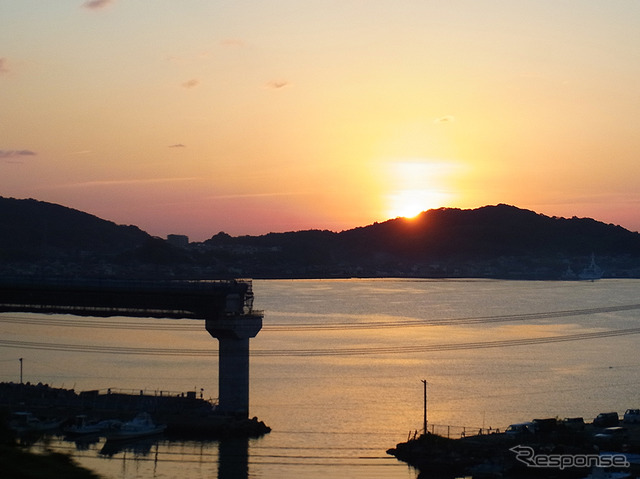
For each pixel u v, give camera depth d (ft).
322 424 356.38
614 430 302.25
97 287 376.68
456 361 570.87
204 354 586.04
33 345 637.71
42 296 386.73
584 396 430.61
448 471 274.36
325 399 419.13
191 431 329.72
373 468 284.00
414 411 388.37
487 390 448.65
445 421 367.25
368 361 570.46
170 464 287.69
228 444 317.63
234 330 345.72
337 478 272.51
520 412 388.78
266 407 395.75
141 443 317.22
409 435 320.29
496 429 325.62
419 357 594.24
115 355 578.66
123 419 338.75
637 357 589.32
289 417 371.35
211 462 291.99
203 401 367.45
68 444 311.27
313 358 585.63
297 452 306.14
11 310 392.88
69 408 352.69
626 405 406.00
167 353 591.78
